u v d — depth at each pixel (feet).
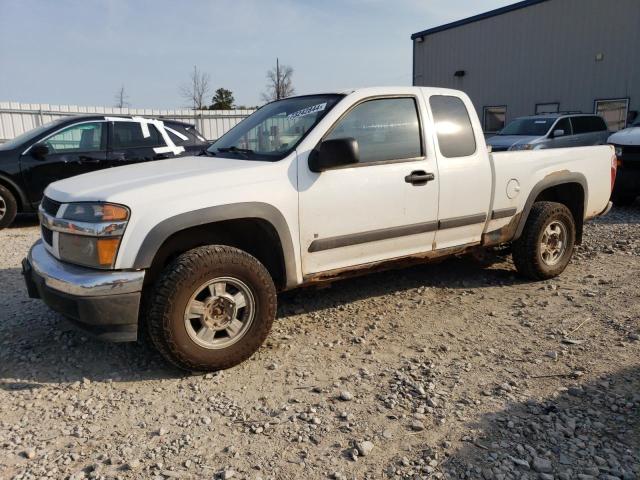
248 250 13.25
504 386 10.95
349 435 9.49
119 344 13.35
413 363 12.20
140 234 10.83
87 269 11.04
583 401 10.37
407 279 18.31
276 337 13.79
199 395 10.98
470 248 16.31
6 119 55.67
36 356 12.71
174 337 11.14
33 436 9.61
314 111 13.75
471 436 9.34
